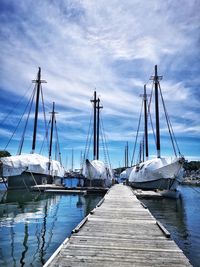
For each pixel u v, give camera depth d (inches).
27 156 1617.9
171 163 1277.1
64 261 287.1
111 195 1040.8
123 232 422.6
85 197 1298.0
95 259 294.8
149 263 286.0
